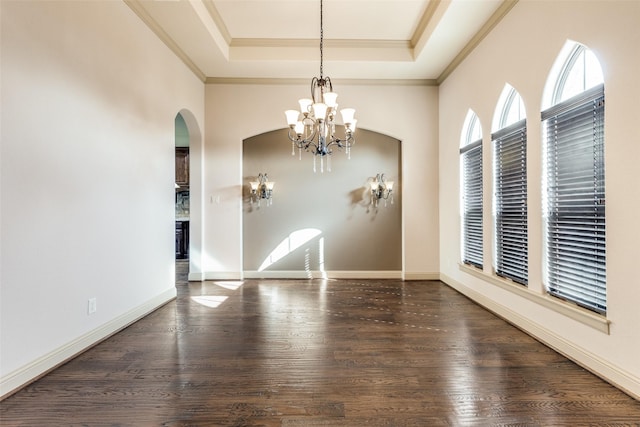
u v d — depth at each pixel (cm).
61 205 244
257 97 529
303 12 389
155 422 181
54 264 238
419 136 532
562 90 276
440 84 522
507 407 195
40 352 227
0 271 200
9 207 205
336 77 517
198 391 212
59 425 179
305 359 256
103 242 289
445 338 298
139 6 334
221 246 537
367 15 395
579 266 254
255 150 553
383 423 181
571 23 248
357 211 554
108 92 295
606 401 199
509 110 353
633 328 203
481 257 409
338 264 555
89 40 271
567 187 265
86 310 270
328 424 180
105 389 213
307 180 554
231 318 353
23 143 214
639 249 198
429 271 539
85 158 267
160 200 388
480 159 411
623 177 208
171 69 412
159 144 384
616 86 212
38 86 224
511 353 266
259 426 179
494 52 358
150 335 304
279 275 552
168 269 412
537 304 295
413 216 536
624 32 205
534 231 298
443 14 352
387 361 253
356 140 552
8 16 204
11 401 199
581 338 244
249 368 242
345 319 350
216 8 383
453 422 182
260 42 455
